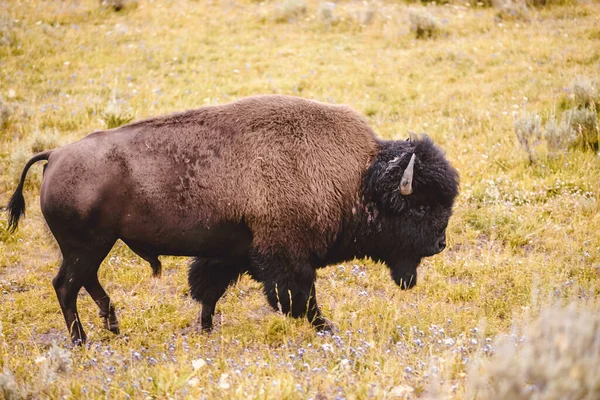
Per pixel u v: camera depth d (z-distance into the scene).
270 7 61.97
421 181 18.48
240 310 21.33
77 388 13.91
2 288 22.89
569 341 11.35
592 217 25.78
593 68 39.44
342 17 57.84
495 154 31.55
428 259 24.11
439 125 35.72
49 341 19.52
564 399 10.61
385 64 47.53
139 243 18.23
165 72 47.91
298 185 17.91
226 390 13.03
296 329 18.94
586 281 20.36
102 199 17.47
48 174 18.03
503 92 39.22
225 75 47.09
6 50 48.75
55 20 56.88
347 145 18.83
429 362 14.11
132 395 13.67
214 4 63.22
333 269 23.80
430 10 58.56
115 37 54.22
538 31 49.62
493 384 12.00
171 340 18.33
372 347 15.43
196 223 17.80
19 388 14.09
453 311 19.56
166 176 17.58
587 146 30.78
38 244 26.33
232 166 17.78
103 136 18.03
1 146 34.09
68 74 46.72
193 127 18.06
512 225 25.75
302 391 12.84
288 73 46.75
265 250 18.05
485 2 58.81
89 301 22.00
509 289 21.41
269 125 18.14
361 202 18.91
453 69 45.09
